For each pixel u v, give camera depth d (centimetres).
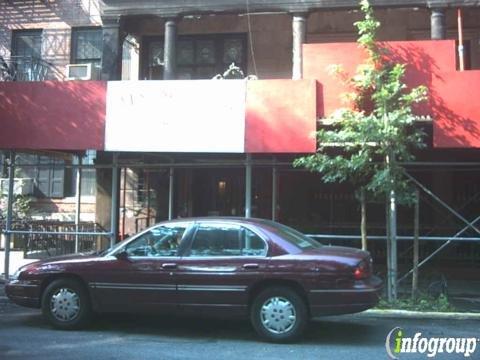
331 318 957
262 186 1694
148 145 1141
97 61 1806
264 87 1109
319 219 1639
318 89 1102
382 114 1022
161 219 1741
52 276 851
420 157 1371
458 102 1066
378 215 1606
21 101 1194
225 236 814
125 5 1516
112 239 1185
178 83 1138
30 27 1847
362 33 1187
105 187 1497
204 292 793
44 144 1177
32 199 1852
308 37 1647
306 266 769
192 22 1731
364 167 1049
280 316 779
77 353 724
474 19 1568
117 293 821
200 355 721
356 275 763
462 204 1550
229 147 1112
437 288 1182
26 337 809
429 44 1078
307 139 1088
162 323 902
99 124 1162
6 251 1228
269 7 1451
